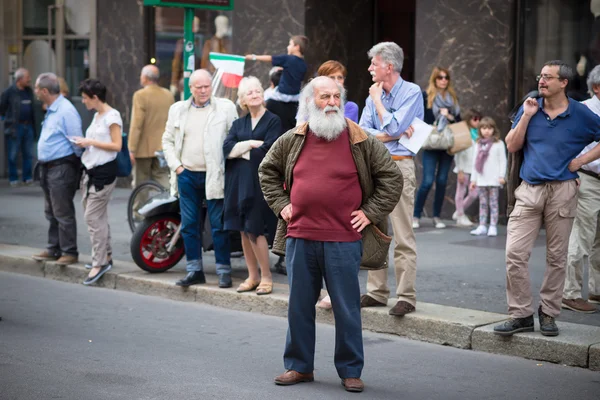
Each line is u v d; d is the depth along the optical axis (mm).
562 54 19312
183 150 13711
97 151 14547
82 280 15148
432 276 14234
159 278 14312
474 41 20062
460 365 10266
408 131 11430
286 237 9398
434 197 19391
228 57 15625
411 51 23484
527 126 10523
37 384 9312
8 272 16234
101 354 10562
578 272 11914
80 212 21531
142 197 18047
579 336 10492
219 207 13484
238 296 13164
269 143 12883
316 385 9438
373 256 9336
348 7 23281
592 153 10406
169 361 10297
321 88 8961
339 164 9039
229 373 9828
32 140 27125
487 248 16781
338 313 9188
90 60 26562
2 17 28453
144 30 25344
